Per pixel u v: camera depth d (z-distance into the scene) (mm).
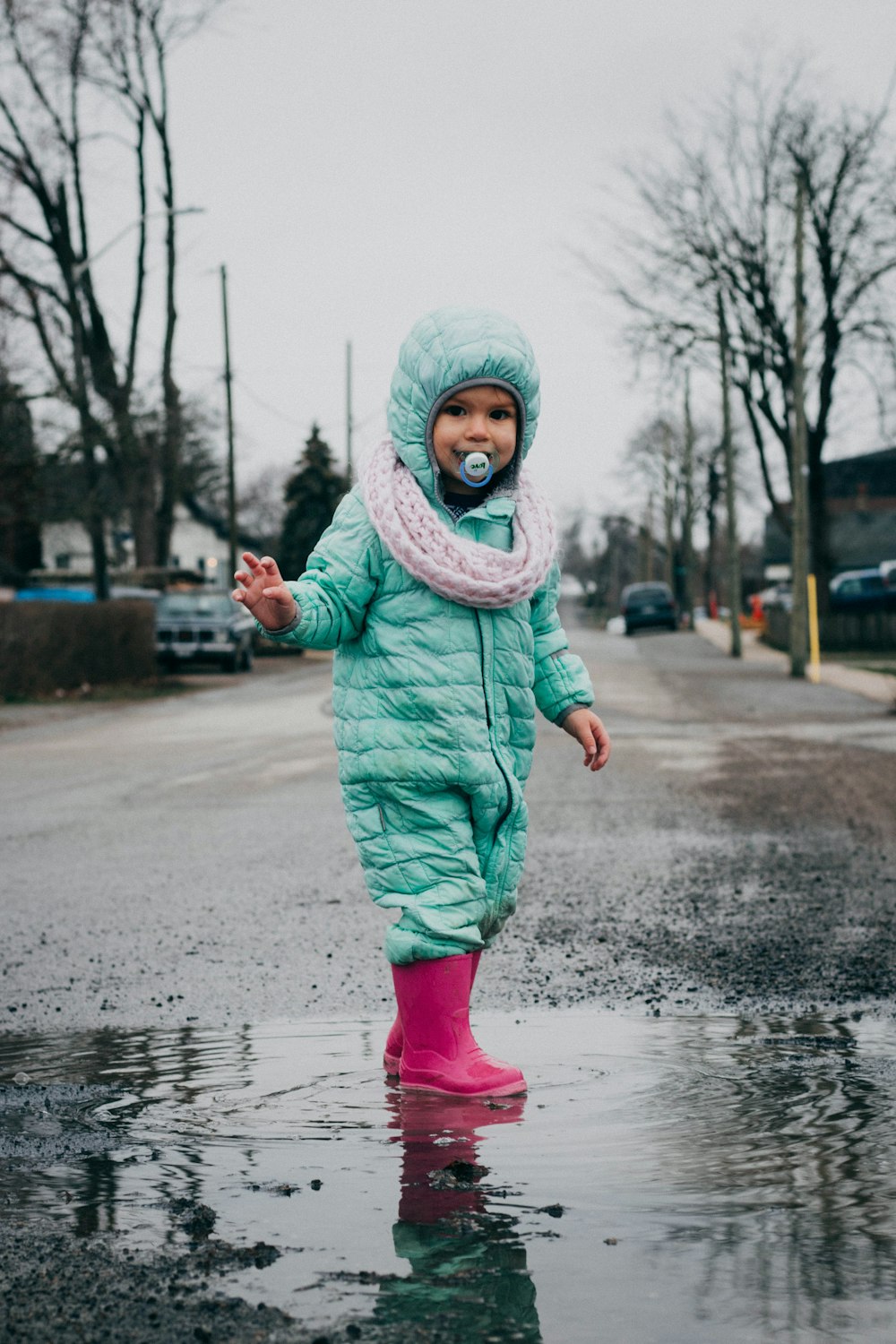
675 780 12352
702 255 37594
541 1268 2500
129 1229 2729
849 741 16281
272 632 3773
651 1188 2906
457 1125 3402
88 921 6680
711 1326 2262
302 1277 2484
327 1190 2934
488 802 3869
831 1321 2277
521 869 3996
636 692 26281
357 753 3895
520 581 3830
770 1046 4195
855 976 5242
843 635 42938
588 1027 4496
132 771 14633
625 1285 2424
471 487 3998
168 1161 3158
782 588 67125
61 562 67812
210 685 32594
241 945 6051
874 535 88688
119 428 33406
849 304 37188
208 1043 4391
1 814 11094
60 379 31875
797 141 36594
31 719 23578
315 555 3896
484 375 3867
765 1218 2727
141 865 8438
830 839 8914
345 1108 3584
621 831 9320
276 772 14133
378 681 3869
